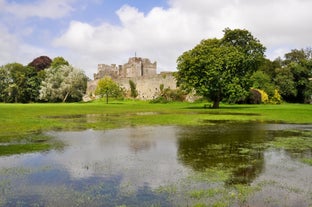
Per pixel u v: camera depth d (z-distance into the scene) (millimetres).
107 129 20938
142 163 10953
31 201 7367
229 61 46000
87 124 24141
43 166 10492
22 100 93438
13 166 10500
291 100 79250
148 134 18391
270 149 13578
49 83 87250
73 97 89625
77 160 11398
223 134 18359
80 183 8656
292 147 14062
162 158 11766
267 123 24750
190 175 9445
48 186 8406
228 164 10844
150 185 8492
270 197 7555
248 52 64812
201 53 47562
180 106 57531
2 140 16078
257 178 9164
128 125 23453
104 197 7602
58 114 35406
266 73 82812
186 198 7500
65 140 16109
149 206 7047
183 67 48375
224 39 66312
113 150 13359
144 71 129875
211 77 45594
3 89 97812
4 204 7184
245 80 48094
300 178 9164
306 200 7375
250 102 66875
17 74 95688
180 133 18828
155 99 79812
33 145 14516
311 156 12133
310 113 35156
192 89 52688
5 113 35594
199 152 12938
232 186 8398
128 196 7656
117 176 9336
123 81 96500
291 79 75688
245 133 18781
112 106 57844
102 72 131625
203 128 21422
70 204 7191
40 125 23172
